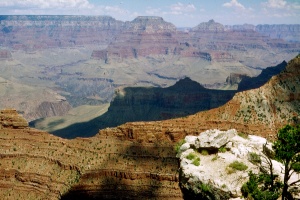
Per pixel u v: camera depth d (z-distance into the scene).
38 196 114.56
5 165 122.69
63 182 114.50
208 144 48.38
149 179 110.06
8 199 116.06
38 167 120.88
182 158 49.00
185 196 46.41
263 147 47.56
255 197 39.69
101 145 121.00
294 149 40.25
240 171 44.09
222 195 41.78
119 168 113.06
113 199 109.31
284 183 40.31
